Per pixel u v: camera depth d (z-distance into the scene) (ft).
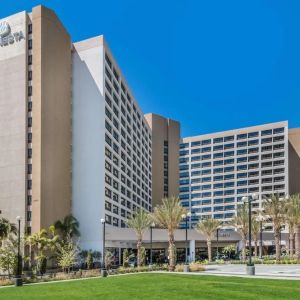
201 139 598.34
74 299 80.07
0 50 280.51
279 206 257.96
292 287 93.50
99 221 275.59
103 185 280.31
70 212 281.33
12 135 268.21
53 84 275.80
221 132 588.09
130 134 379.35
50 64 275.18
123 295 84.28
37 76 269.03
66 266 195.42
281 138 549.54
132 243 306.76
